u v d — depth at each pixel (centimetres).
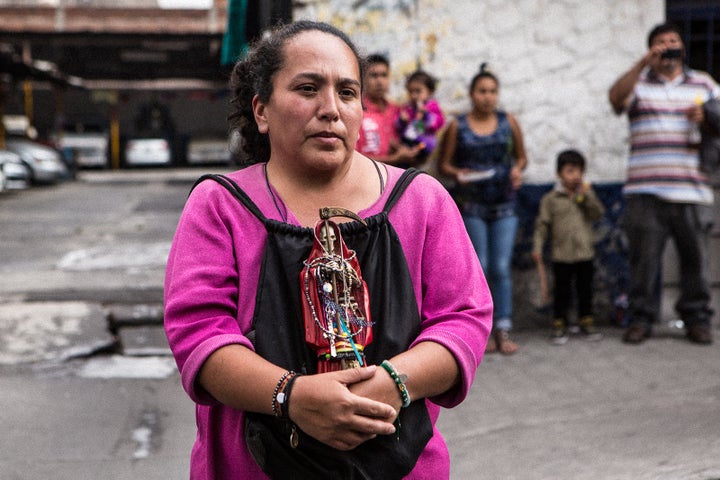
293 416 146
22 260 893
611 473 349
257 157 188
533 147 621
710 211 569
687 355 533
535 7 612
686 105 550
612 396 452
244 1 557
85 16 2303
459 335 161
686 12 651
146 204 1611
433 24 605
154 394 468
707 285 565
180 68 2978
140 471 363
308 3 594
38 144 2153
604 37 617
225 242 163
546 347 562
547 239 607
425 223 171
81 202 1652
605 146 623
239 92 183
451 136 557
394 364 152
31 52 2834
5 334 566
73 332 571
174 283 161
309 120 160
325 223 161
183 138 3219
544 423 413
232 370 150
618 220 613
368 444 153
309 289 157
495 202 553
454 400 163
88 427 416
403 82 609
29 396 460
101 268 827
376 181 174
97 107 3297
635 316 573
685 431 396
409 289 163
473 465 363
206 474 167
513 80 615
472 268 172
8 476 355
